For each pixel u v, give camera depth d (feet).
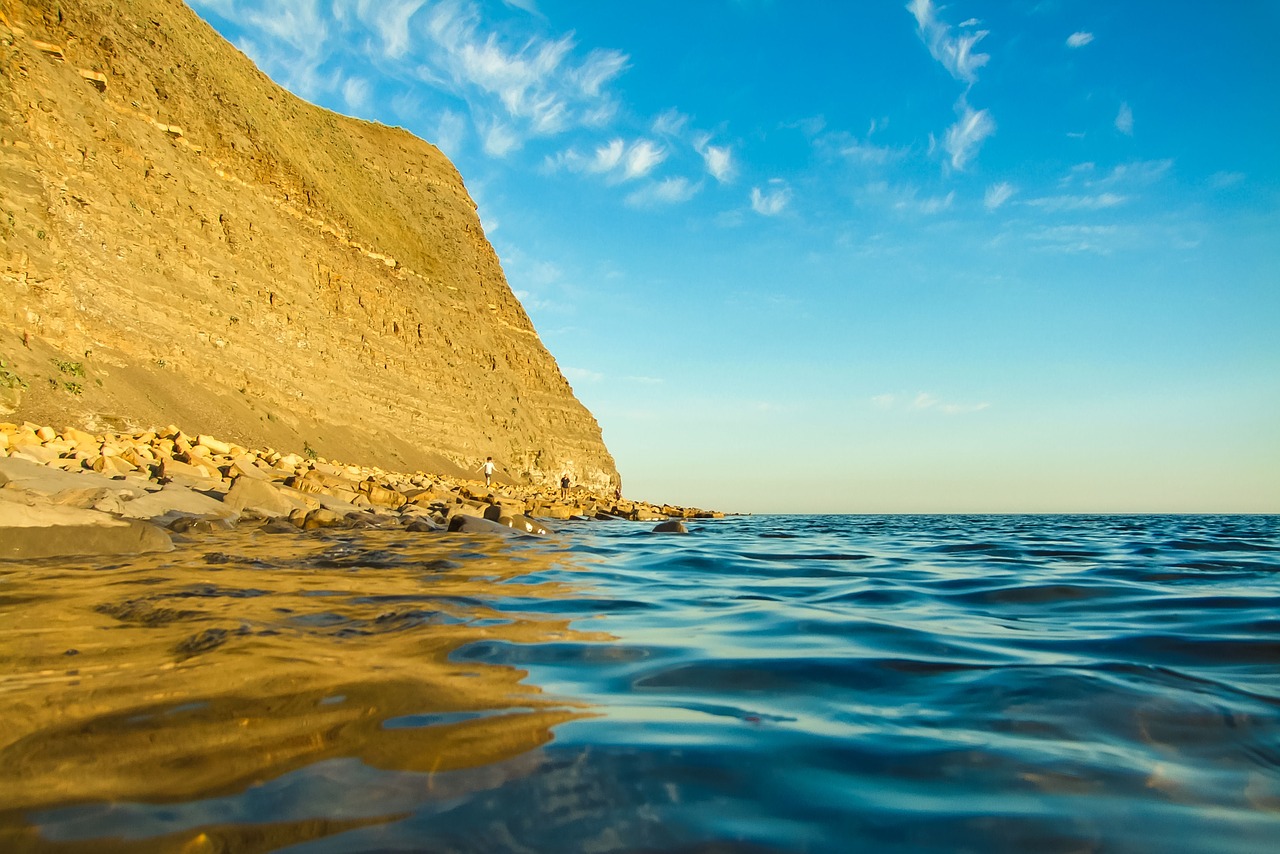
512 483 140.15
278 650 10.95
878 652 11.82
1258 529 72.33
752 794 6.19
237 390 90.94
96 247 80.18
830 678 10.11
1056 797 6.23
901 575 25.09
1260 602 17.66
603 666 10.64
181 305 88.69
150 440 62.34
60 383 65.36
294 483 53.01
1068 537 52.95
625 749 7.14
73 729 7.34
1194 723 8.19
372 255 136.56
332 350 114.93
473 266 177.27
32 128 78.23
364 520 41.75
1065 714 8.47
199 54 116.88
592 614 15.47
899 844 5.37
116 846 5.06
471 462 132.57
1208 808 6.07
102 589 16.78
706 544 41.86
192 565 21.90
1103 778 6.64
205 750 6.84
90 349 73.10
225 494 41.60
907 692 9.43
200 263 95.25
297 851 5.04
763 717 8.30
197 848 5.05
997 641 12.86
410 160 185.06
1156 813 5.95
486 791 6.09
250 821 5.47
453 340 150.10
